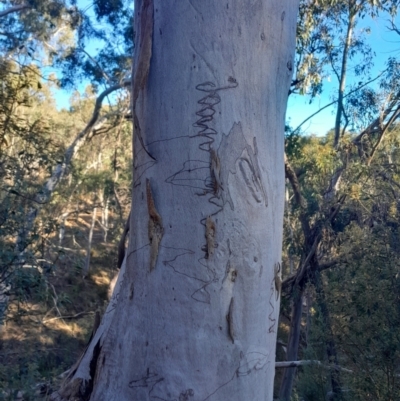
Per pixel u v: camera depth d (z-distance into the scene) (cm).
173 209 171
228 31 174
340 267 745
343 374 589
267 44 181
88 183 1534
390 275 544
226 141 171
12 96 461
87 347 217
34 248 449
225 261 168
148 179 177
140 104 183
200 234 168
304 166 959
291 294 939
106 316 207
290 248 981
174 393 164
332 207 877
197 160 170
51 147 613
